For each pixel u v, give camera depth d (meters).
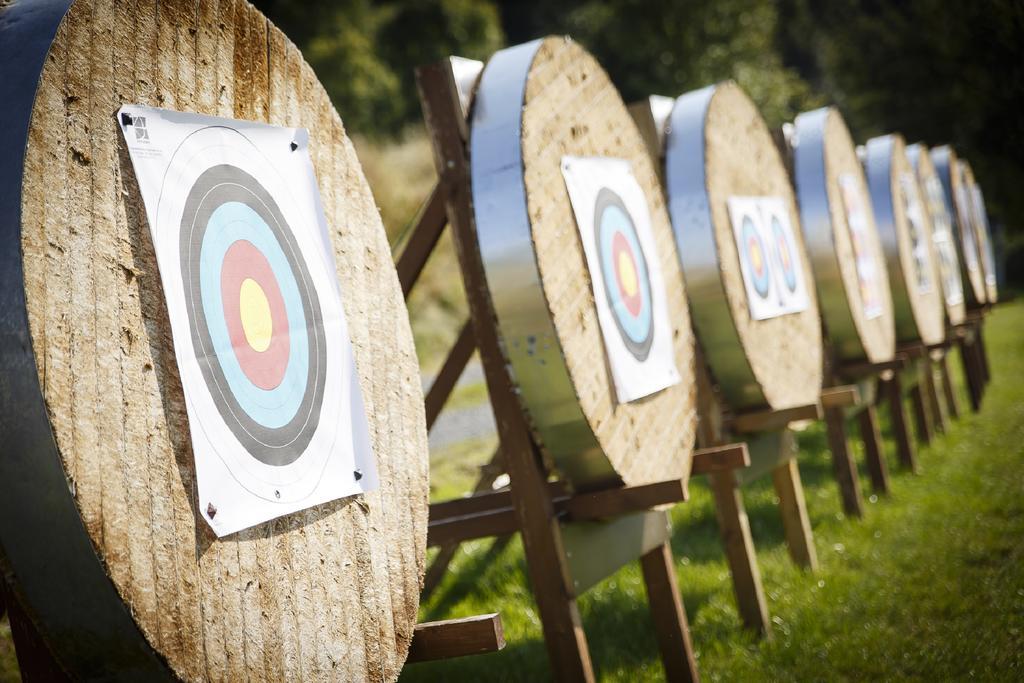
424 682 3.98
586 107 3.42
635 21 29.97
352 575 2.11
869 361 6.46
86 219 1.57
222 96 2.00
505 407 2.97
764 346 4.67
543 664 3.99
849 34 20.64
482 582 5.10
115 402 1.57
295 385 2.05
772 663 3.86
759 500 6.71
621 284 3.36
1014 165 13.44
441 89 2.98
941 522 5.69
